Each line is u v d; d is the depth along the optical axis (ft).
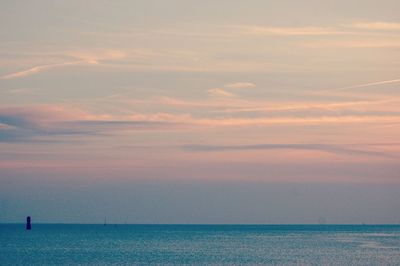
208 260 441.68
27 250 542.98
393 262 435.94
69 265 405.18
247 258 460.55
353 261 440.45
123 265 404.98
